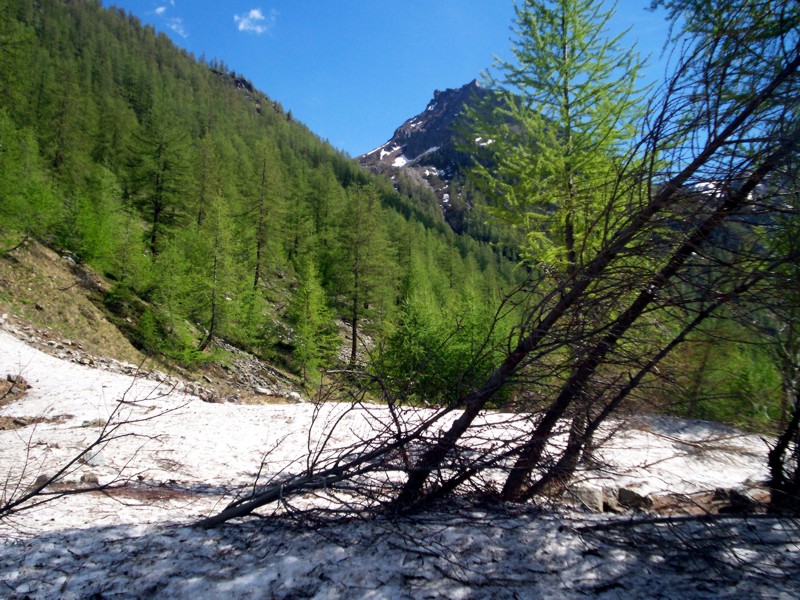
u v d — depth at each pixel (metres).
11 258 21.80
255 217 40.47
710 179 3.35
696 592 2.47
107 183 33.12
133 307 25.41
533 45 8.44
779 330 3.51
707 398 3.82
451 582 2.51
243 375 26.56
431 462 3.48
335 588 2.43
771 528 3.30
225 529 3.25
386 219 74.06
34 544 2.93
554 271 3.91
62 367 13.09
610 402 3.71
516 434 3.76
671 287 3.46
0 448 6.29
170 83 110.50
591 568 2.71
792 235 3.26
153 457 6.25
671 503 4.77
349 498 4.12
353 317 35.97
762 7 3.39
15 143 25.61
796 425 3.87
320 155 125.75
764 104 3.41
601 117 7.82
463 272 60.03
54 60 66.00
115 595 2.35
